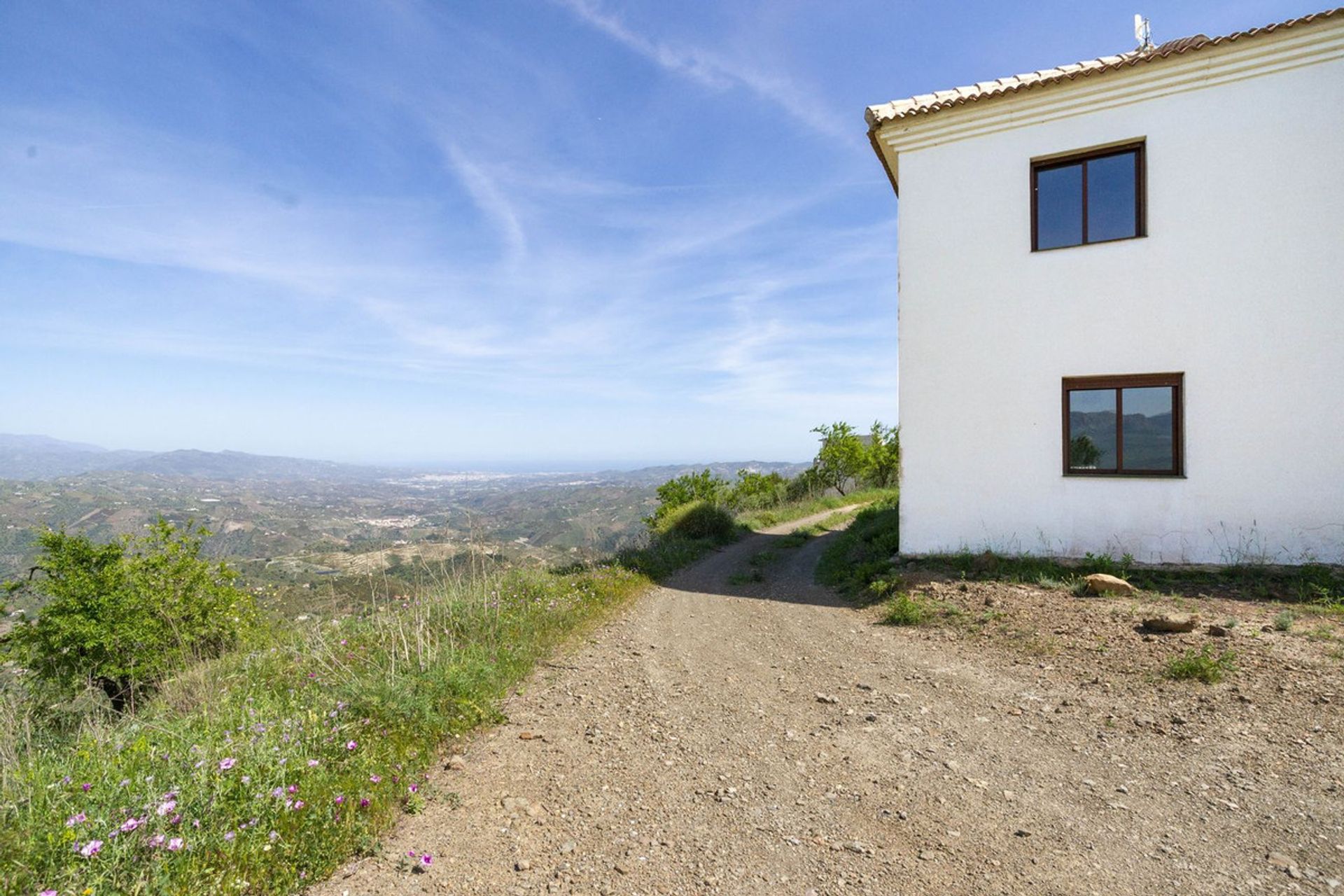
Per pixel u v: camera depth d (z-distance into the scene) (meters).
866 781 3.59
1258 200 7.85
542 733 4.33
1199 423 8.06
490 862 2.88
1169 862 2.76
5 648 9.70
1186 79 8.15
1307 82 7.66
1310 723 3.93
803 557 12.50
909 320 9.70
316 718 3.96
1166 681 4.72
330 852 2.83
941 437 9.48
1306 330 7.62
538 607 7.44
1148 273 8.34
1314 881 2.59
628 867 2.84
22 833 2.79
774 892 2.65
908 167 9.77
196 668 7.65
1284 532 7.68
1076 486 8.68
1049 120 8.89
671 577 10.98
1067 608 6.63
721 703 4.91
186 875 2.61
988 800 3.34
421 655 5.23
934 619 6.87
